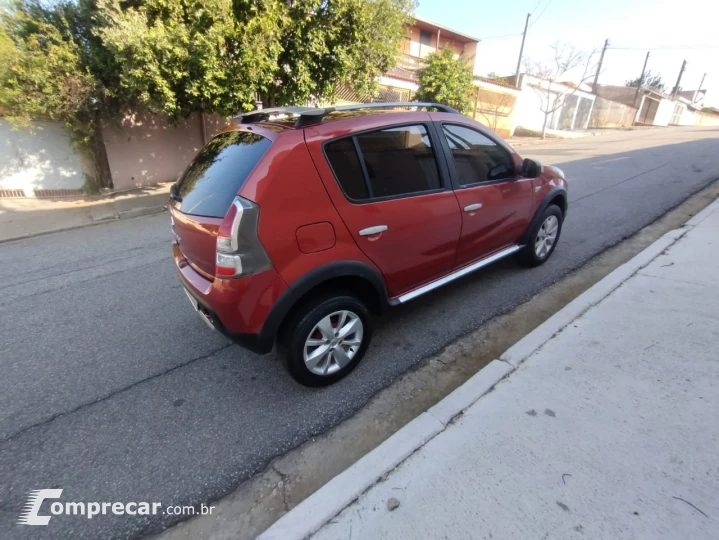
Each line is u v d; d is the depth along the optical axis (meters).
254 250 2.08
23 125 8.41
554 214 4.13
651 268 3.76
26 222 7.63
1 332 3.48
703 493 1.68
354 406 2.49
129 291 4.27
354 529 1.67
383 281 2.70
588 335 2.85
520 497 1.73
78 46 8.06
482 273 4.17
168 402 2.58
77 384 2.78
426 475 1.88
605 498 1.69
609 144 16.89
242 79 7.21
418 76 15.72
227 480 2.03
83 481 2.05
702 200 6.29
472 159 3.19
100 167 10.12
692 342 2.64
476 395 2.37
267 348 2.33
